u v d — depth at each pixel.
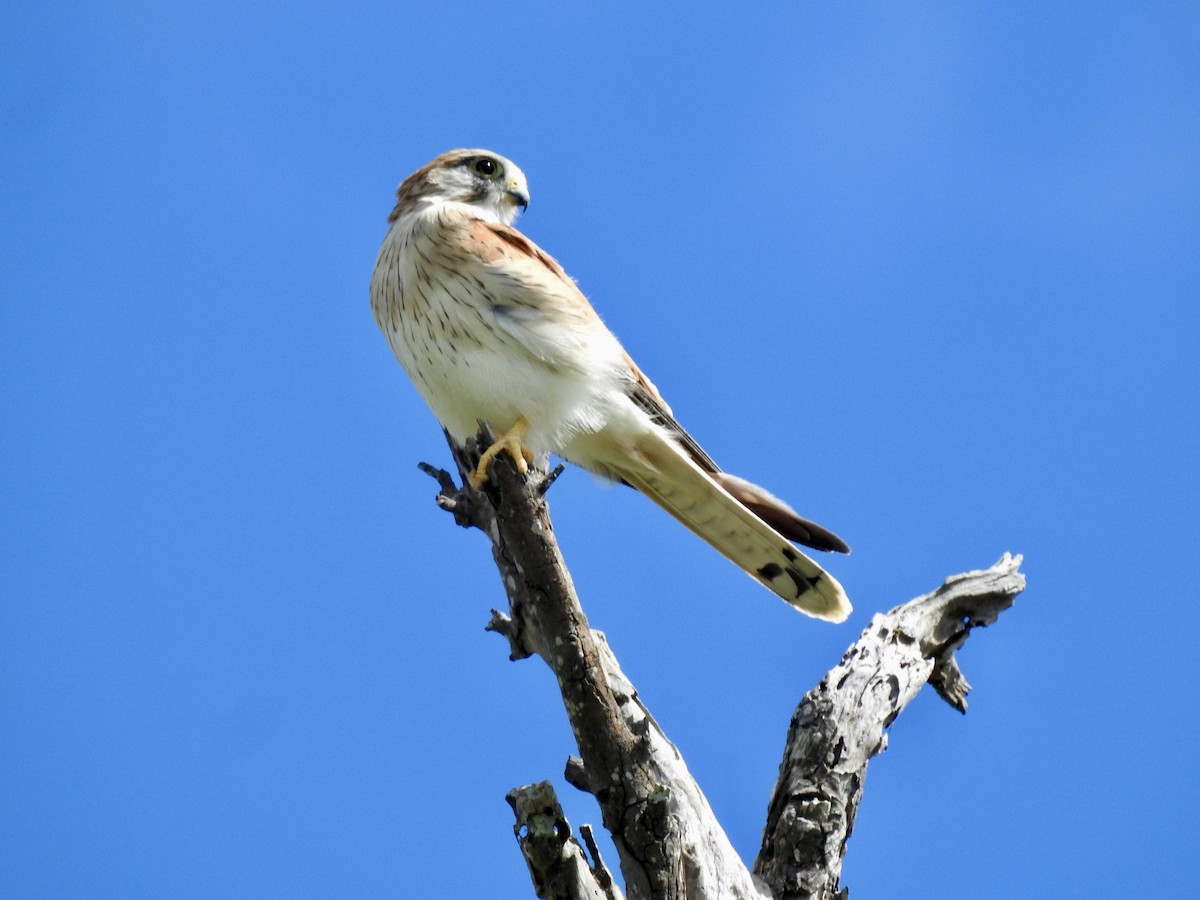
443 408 10.85
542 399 10.34
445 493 8.70
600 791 7.00
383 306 10.79
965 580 10.02
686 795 8.12
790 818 8.55
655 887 6.93
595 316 10.78
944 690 9.95
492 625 8.84
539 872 6.99
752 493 11.03
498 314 10.23
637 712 8.29
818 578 10.91
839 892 8.38
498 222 10.92
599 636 8.63
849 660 9.43
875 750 9.02
